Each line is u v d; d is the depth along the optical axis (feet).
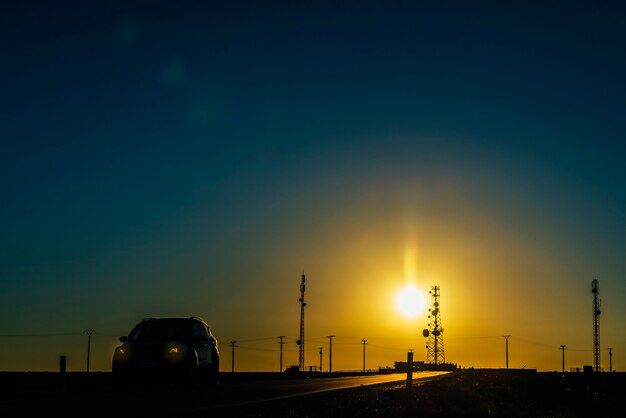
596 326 380.17
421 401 112.16
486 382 195.93
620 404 124.16
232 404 82.07
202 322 114.83
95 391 99.81
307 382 158.71
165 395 92.84
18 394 91.15
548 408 120.67
